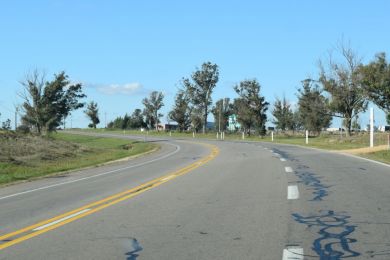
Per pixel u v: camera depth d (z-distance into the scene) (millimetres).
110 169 26406
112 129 128500
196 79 98062
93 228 10031
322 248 8117
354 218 10508
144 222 10492
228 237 8945
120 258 7691
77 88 75812
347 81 56406
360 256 7621
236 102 83250
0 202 14734
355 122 77125
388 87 43375
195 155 36156
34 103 73188
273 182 17031
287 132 90688
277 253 7820
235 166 24219
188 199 13594
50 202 14180
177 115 100062
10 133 43781
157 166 26734
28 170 27062
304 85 66812
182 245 8414
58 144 44625
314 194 13977
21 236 9508
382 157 28344
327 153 33531
